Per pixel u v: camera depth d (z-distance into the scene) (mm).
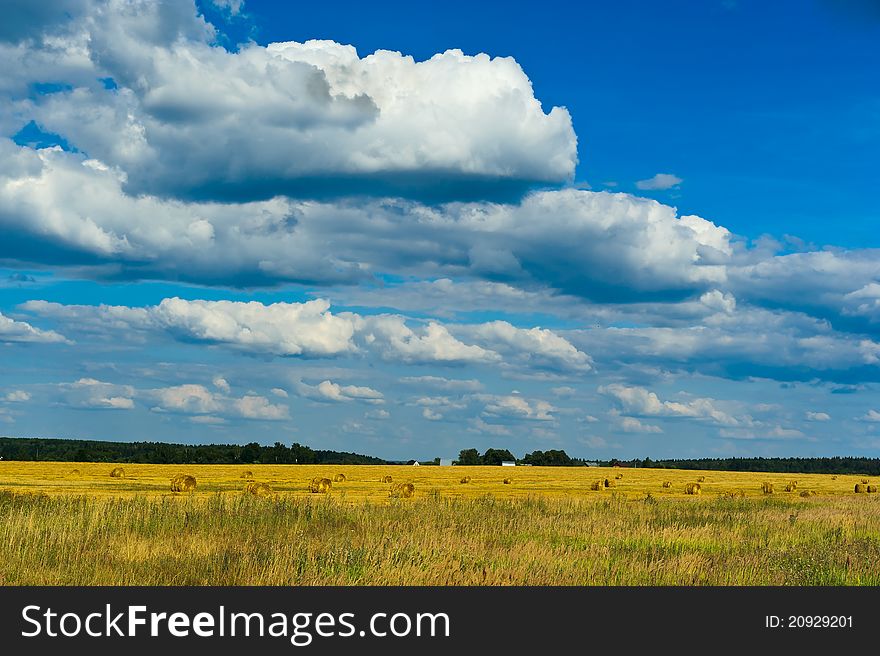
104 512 22703
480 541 20359
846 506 40188
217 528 21844
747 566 17844
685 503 40438
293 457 148500
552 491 59562
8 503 25250
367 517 25016
